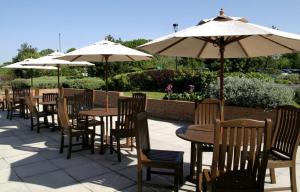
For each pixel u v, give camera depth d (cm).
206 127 455
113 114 621
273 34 327
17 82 1997
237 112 860
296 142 377
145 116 429
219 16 395
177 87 1543
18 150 650
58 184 458
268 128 296
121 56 749
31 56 2733
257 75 1136
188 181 465
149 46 436
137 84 1775
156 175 491
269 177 477
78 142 716
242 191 309
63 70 2488
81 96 694
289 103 795
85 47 650
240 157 306
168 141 714
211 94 962
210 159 564
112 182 464
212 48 525
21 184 460
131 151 630
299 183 454
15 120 1038
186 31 356
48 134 808
